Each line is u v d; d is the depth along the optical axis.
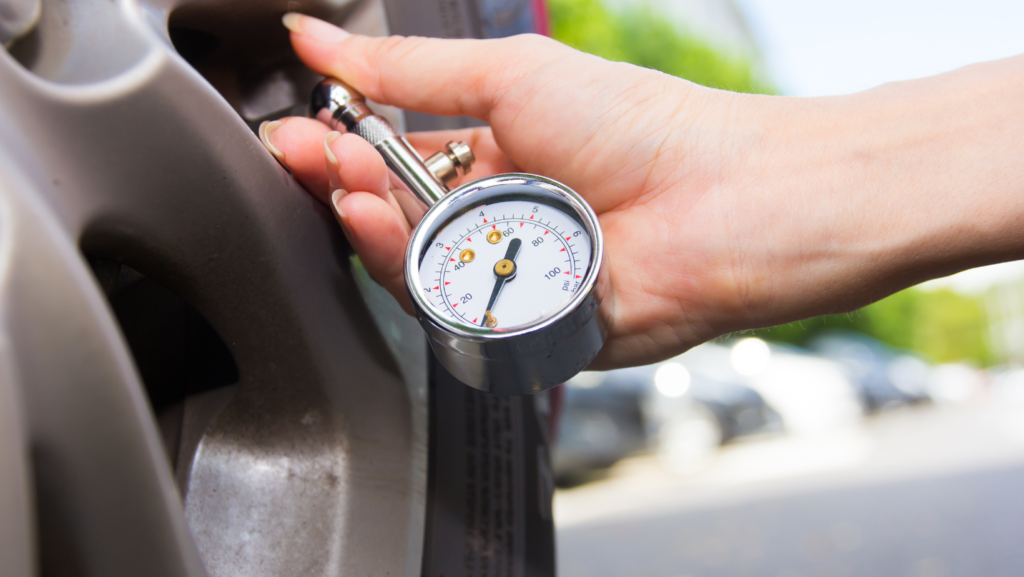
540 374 0.50
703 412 3.97
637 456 3.53
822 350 8.66
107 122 0.30
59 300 0.22
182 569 0.26
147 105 0.32
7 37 0.30
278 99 0.58
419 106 0.63
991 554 2.30
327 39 0.55
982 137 0.56
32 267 0.22
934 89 0.60
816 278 0.59
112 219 0.32
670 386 3.92
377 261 0.50
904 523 2.66
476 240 0.55
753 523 2.67
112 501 0.24
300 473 0.45
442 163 0.59
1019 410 8.04
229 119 0.36
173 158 0.33
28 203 0.22
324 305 0.45
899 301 19.98
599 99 0.62
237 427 0.45
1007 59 0.61
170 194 0.34
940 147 0.57
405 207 0.60
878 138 0.59
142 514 0.25
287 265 0.41
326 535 0.44
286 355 0.43
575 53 0.63
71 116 0.29
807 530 2.58
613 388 3.67
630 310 0.64
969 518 2.72
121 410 0.24
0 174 0.22
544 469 0.65
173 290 0.39
